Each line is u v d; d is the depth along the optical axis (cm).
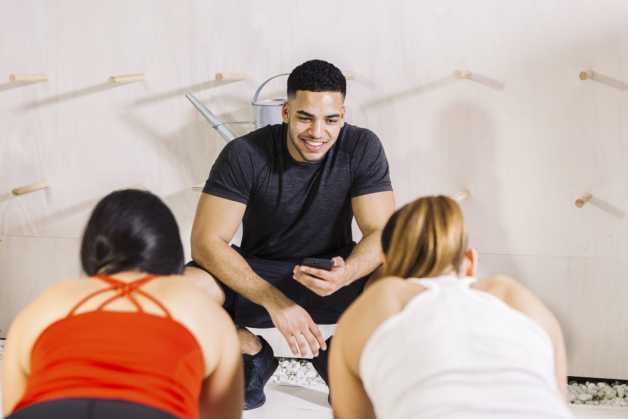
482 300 137
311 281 213
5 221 298
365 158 227
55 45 281
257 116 260
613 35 248
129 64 279
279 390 262
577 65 252
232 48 271
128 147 286
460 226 144
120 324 132
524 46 254
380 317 136
